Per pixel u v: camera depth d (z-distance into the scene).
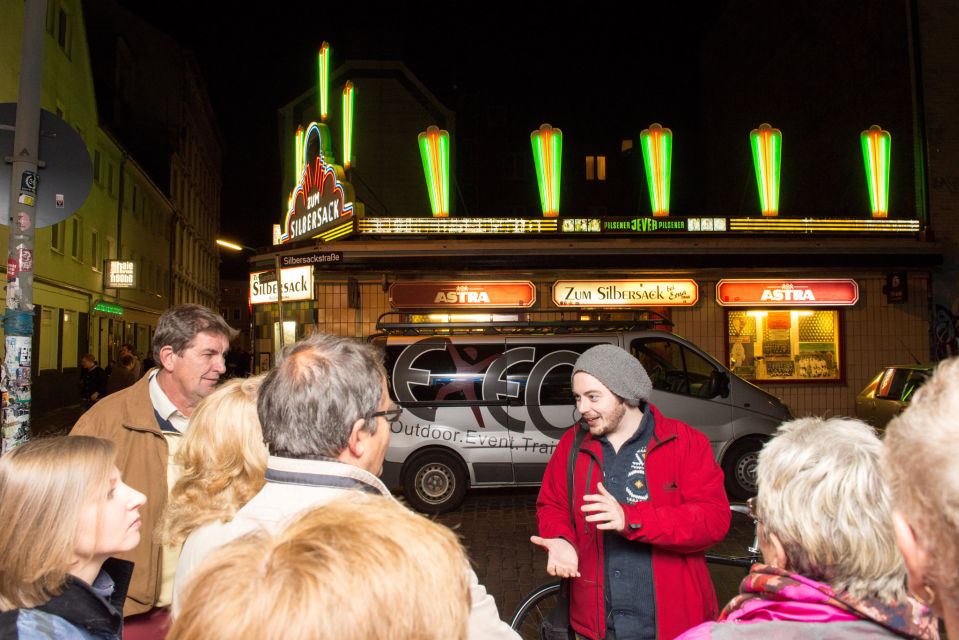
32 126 3.87
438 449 7.52
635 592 2.36
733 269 12.94
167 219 34.94
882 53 15.21
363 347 1.67
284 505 1.41
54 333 19.44
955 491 0.76
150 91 33.62
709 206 24.55
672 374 8.04
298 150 16.33
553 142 13.29
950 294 13.41
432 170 13.09
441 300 12.44
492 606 1.42
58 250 19.47
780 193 19.72
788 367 12.96
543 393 7.65
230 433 1.83
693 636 1.25
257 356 15.27
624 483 2.51
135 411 2.62
